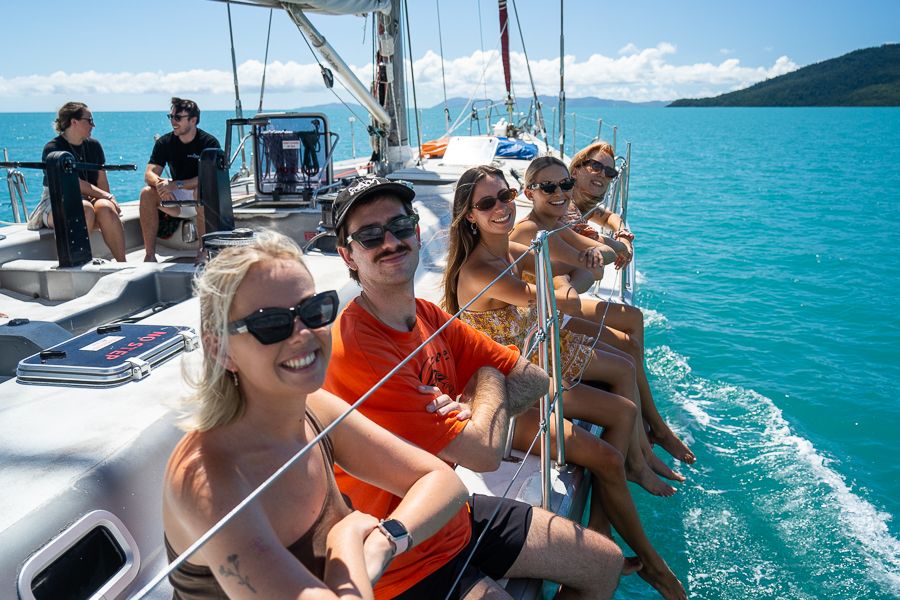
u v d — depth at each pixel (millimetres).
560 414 2646
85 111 4742
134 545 1909
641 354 4027
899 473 4602
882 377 6371
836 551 3621
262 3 4793
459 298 3102
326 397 1617
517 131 11406
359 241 2018
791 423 5332
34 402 2139
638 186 23438
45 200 4465
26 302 3854
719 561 3510
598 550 2156
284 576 1171
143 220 4676
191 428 1294
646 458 3844
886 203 18828
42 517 1688
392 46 7543
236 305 1251
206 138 5133
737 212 17250
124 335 2531
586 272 3756
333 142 5262
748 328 7809
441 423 1979
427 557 1793
